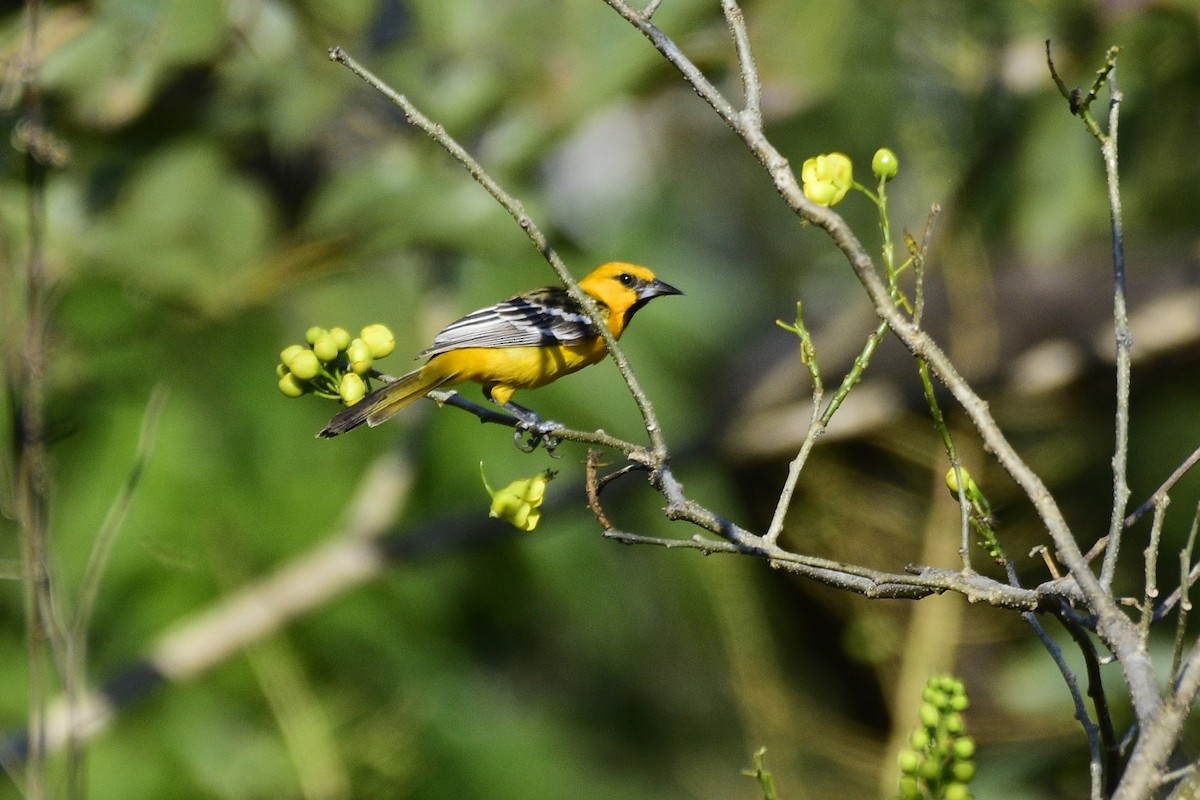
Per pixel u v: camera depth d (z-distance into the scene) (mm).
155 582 12758
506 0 11148
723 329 15648
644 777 14961
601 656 15000
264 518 13297
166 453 12641
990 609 10750
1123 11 11078
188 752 12719
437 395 7398
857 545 11203
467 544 13742
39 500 8148
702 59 11469
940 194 12461
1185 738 8742
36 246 8648
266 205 11586
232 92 10977
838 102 13625
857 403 13039
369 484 13609
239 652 13188
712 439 14508
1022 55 11742
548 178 17156
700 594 14523
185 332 12812
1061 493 13508
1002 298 13312
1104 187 11828
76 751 7898
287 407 13430
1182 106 11445
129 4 10141
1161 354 13258
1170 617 12336
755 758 5176
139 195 11062
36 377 8375
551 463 14297
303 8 10836
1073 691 5051
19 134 8852
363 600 14078
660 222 16297
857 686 12297
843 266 16250
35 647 7980
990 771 11422
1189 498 13523
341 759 11102
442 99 11305
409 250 12000
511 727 14234
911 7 11836
